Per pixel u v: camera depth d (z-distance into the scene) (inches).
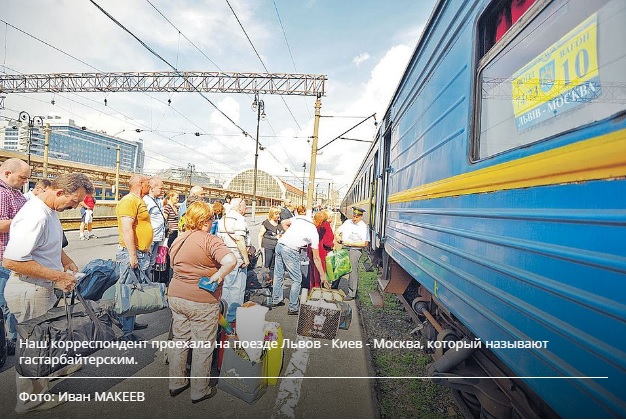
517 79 68.5
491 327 71.2
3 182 131.7
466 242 86.0
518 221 62.5
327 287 202.4
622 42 44.3
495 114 76.6
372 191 307.9
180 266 108.7
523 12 68.8
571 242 48.9
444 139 107.6
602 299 43.0
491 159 74.4
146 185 161.6
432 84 125.1
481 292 76.6
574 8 54.0
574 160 49.3
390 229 203.8
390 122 221.3
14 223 96.1
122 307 118.3
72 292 117.7
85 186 109.8
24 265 95.3
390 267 221.8
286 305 217.5
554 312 51.7
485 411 92.1
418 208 135.2
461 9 97.8
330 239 242.8
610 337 41.4
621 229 40.8
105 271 127.3
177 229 248.2
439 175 111.3
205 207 111.3
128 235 149.3
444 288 101.5
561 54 56.4
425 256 123.0
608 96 45.6
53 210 108.8
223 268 105.7
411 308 182.7
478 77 85.3
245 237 175.2
